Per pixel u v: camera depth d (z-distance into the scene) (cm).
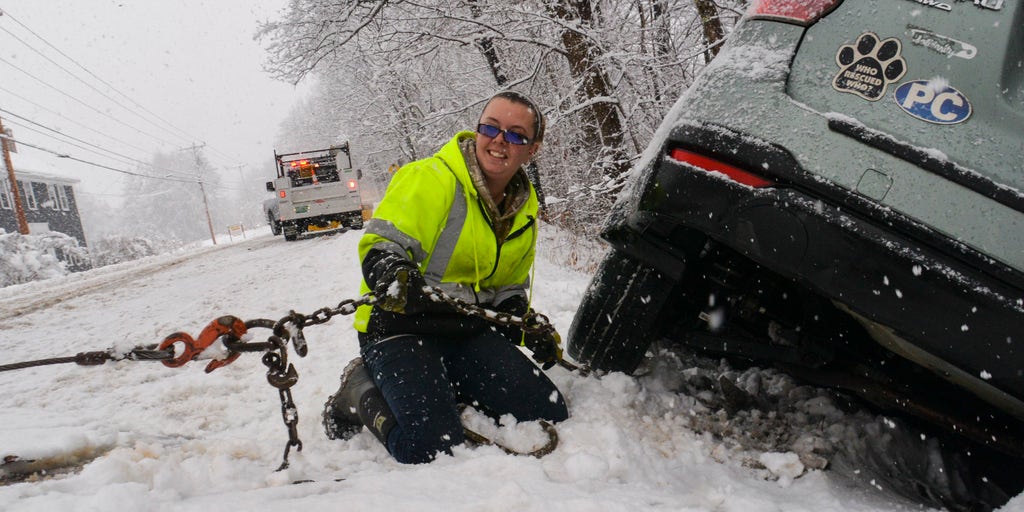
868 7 203
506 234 277
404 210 244
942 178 184
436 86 1416
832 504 199
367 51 1065
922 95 192
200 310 692
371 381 261
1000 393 190
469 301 275
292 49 1116
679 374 302
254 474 201
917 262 185
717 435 256
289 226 1823
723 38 869
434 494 174
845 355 253
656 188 229
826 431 259
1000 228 177
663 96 941
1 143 2669
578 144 1062
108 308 796
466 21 950
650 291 264
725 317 269
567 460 210
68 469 227
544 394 260
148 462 186
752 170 208
